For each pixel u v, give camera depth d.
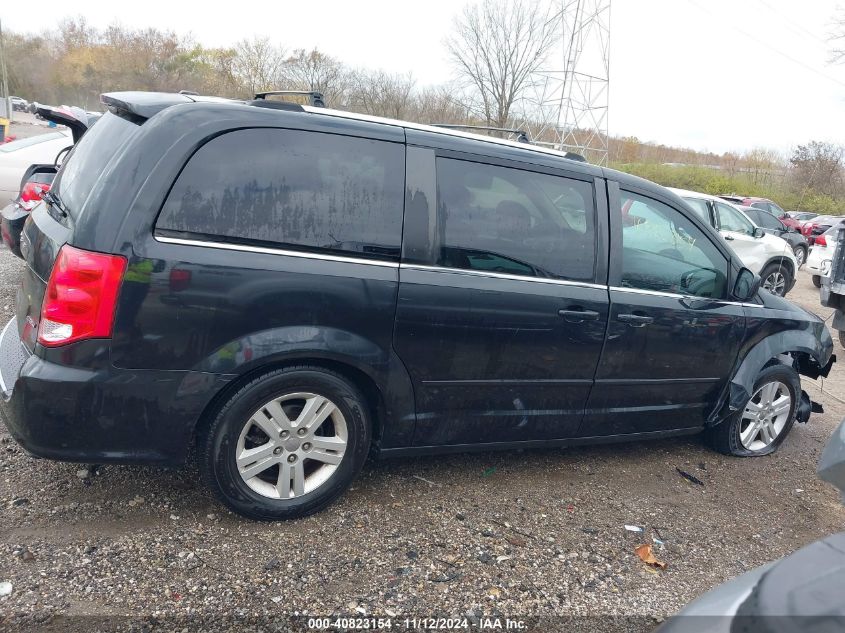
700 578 3.09
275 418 2.97
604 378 3.72
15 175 8.30
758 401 4.54
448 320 3.16
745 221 10.73
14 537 2.79
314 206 2.91
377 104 31.44
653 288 3.82
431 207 3.15
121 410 2.68
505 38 31.89
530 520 3.40
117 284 2.59
